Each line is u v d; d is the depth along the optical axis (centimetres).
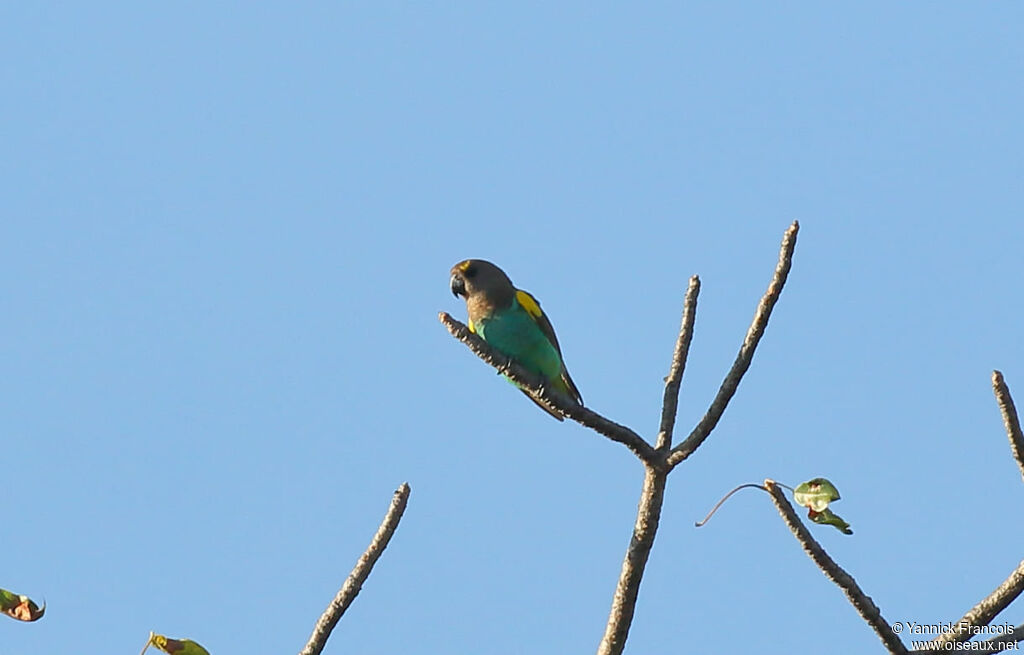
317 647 990
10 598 959
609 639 1084
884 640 1047
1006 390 1018
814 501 1055
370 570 999
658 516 1077
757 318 1091
